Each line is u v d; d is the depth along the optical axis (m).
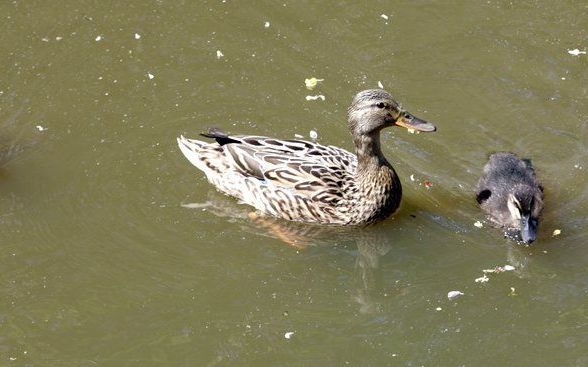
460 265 12.13
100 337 11.12
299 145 13.08
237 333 11.17
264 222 12.94
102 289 11.73
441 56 15.03
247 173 12.99
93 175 13.35
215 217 12.90
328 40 15.45
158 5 16.03
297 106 14.38
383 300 11.71
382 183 12.59
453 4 15.96
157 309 11.46
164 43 15.48
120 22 15.87
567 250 12.16
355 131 12.50
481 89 14.47
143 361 10.83
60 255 12.19
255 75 14.88
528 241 12.01
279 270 12.12
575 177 13.13
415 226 12.75
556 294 11.59
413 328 11.27
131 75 14.91
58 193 13.08
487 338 11.06
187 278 11.91
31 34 15.59
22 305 11.52
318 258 12.35
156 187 13.24
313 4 16.03
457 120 14.05
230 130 13.98
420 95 14.41
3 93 14.56
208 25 15.83
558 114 14.03
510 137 13.77
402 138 13.90
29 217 12.73
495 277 11.89
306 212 12.76
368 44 15.32
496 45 15.16
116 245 12.35
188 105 14.41
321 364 10.79
